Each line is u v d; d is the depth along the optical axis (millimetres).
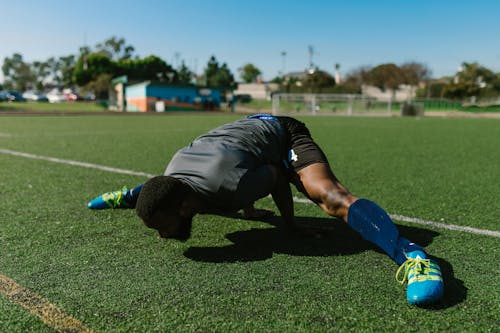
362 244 2652
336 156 7055
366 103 30953
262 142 2459
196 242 2695
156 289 2021
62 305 1863
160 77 60531
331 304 1872
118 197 3383
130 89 35156
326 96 30812
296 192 4195
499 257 2453
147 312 1804
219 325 1699
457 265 2334
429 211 3488
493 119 22984
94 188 4324
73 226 2998
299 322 1724
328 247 2600
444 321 1737
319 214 3408
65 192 4109
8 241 2682
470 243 2693
